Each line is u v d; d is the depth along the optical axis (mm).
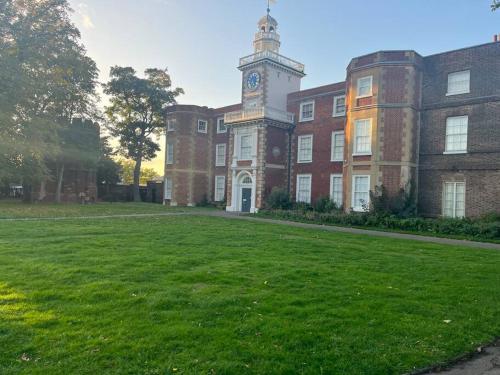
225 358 4500
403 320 5965
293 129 33969
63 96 38688
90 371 4109
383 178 23094
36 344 4688
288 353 4688
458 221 19484
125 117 49812
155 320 5582
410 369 4543
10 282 7348
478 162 21562
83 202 44219
